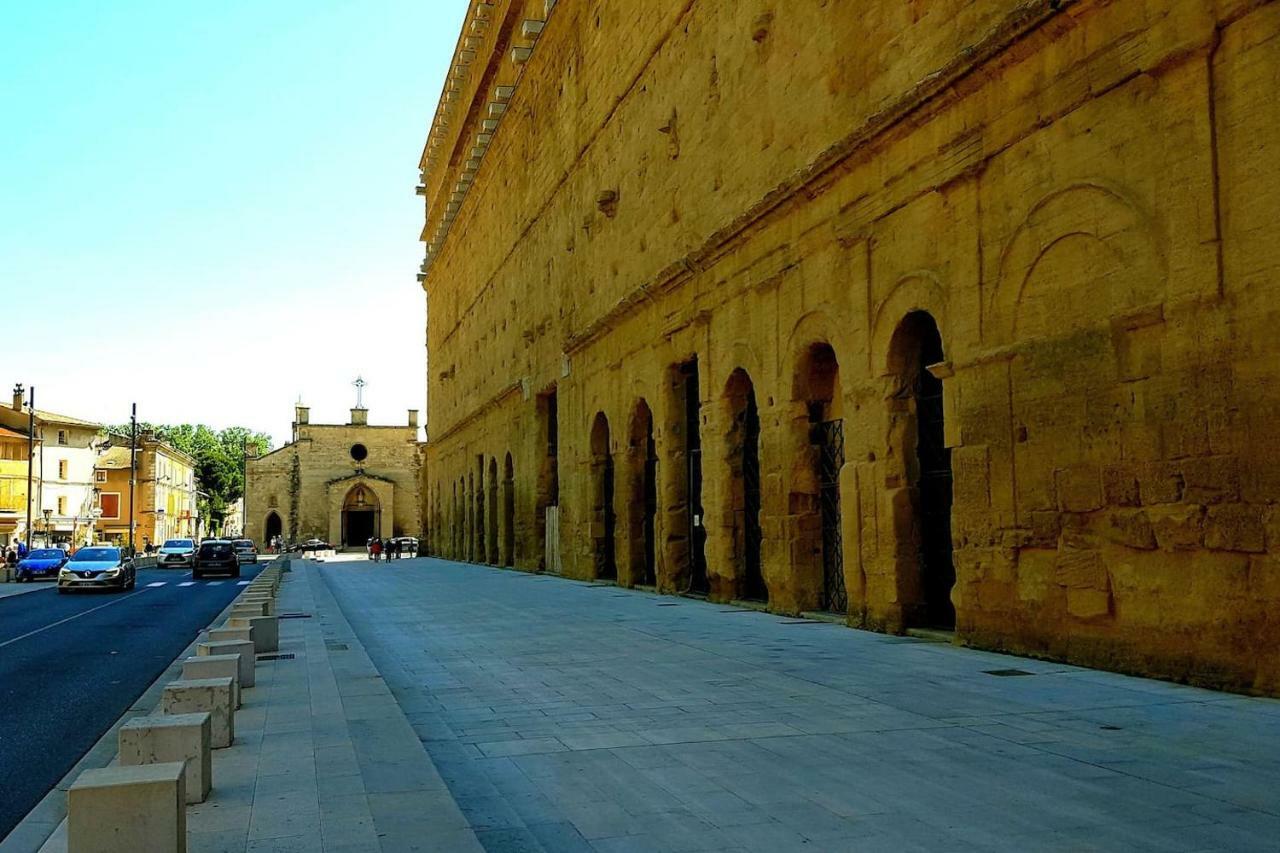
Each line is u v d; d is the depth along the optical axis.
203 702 7.43
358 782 6.38
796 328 18.58
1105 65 11.12
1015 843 5.63
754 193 20.52
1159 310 10.38
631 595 26.11
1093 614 11.34
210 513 133.25
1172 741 7.88
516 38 44.78
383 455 88.75
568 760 7.84
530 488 40.84
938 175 14.11
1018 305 12.58
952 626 14.94
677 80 25.02
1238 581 9.58
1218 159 9.83
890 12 15.55
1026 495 12.39
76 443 84.94
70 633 21.09
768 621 18.20
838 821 6.10
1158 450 10.43
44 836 6.57
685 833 5.97
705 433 22.97
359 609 23.58
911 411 15.54
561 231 36.25
